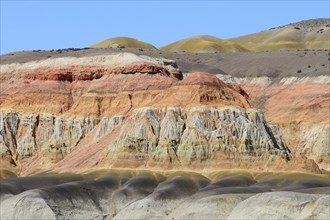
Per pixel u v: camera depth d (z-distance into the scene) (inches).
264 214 5108.3
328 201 4940.9
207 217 5497.1
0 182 6545.3
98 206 6235.2
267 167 7022.6
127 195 6373.0
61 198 6048.2
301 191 5600.4
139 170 7047.2
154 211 5974.4
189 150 7160.4
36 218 5841.5
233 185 6412.4
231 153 7140.8
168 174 6934.1
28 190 6215.6
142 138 7322.8
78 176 6904.5
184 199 6190.9
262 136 7303.2
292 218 5014.8
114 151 7322.8
